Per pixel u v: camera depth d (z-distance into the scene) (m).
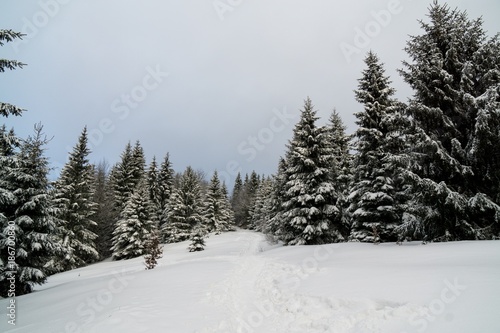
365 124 17.75
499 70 11.91
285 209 23.25
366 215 16.03
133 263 24.17
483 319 3.39
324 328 4.62
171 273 11.42
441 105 13.28
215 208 53.81
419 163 12.77
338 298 5.45
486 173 11.38
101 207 35.84
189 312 5.84
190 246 28.45
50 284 16.50
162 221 45.19
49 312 7.12
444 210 11.75
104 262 29.50
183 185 44.03
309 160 21.23
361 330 4.12
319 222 20.23
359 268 7.87
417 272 6.04
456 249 8.48
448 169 11.98
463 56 13.55
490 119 10.66
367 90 18.38
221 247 29.14
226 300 6.97
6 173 13.33
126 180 40.50
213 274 10.91
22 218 12.63
